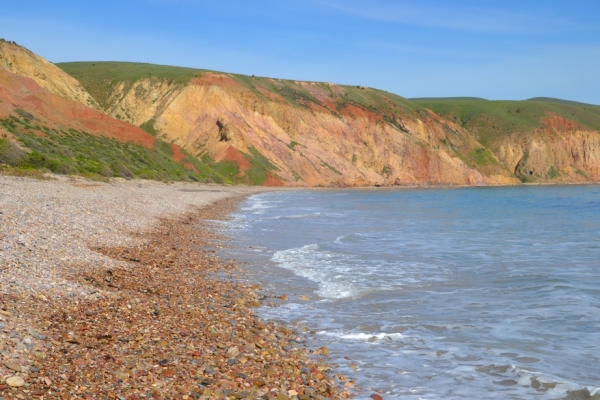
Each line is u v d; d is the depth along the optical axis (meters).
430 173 131.50
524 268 18.00
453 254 21.12
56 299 10.45
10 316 8.82
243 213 39.72
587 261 19.55
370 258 19.78
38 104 66.31
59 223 18.91
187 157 89.31
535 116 179.75
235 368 8.03
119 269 14.35
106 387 6.78
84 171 49.97
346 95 142.00
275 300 13.12
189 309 11.30
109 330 9.16
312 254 20.45
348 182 114.81
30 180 35.34
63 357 7.66
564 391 7.72
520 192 97.19
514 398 7.53
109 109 112.38
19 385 6.55
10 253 13.16
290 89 133.38
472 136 166.62
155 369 7.56
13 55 82.19
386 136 132.62
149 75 119.88
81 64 141.50
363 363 8.91
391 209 49.59
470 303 13.04
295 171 107.69
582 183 158.12
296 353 9.19
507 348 9.68
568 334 10.52
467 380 8.19
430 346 9.78
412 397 7.54
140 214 27.39
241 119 109.75
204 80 115.00
